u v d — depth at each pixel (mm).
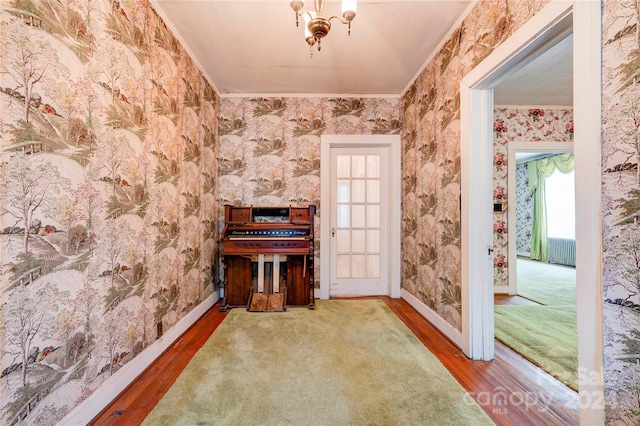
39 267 1106
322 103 3471
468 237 1999
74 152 1268
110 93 1498
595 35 1076
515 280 3736
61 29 1196
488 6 1779
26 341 1056
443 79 2383
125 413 1424
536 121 3777
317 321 2686
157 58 1965
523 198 7219
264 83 3166
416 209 2980
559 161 6184
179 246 2330
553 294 3748
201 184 2814
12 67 1004
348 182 3617
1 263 974
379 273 3625
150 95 1882
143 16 1796
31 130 1070
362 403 1502
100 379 1430
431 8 1998
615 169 1019
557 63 2678
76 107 1278
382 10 2010
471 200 1983
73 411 1264
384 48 2496
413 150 3068
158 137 1984
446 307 2348
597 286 1071
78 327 1295
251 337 2324
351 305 3172
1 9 971
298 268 3221
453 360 1965
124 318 1619
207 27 2193
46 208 1134
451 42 2250
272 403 1498
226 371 1806
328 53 2568
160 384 1670
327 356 2008
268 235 3186
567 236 6062
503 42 1640
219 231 3389
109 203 1493
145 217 1828
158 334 1988
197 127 2703
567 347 2158
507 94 3410
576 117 1150
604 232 1056
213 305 3176
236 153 3426
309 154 3459
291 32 2258
